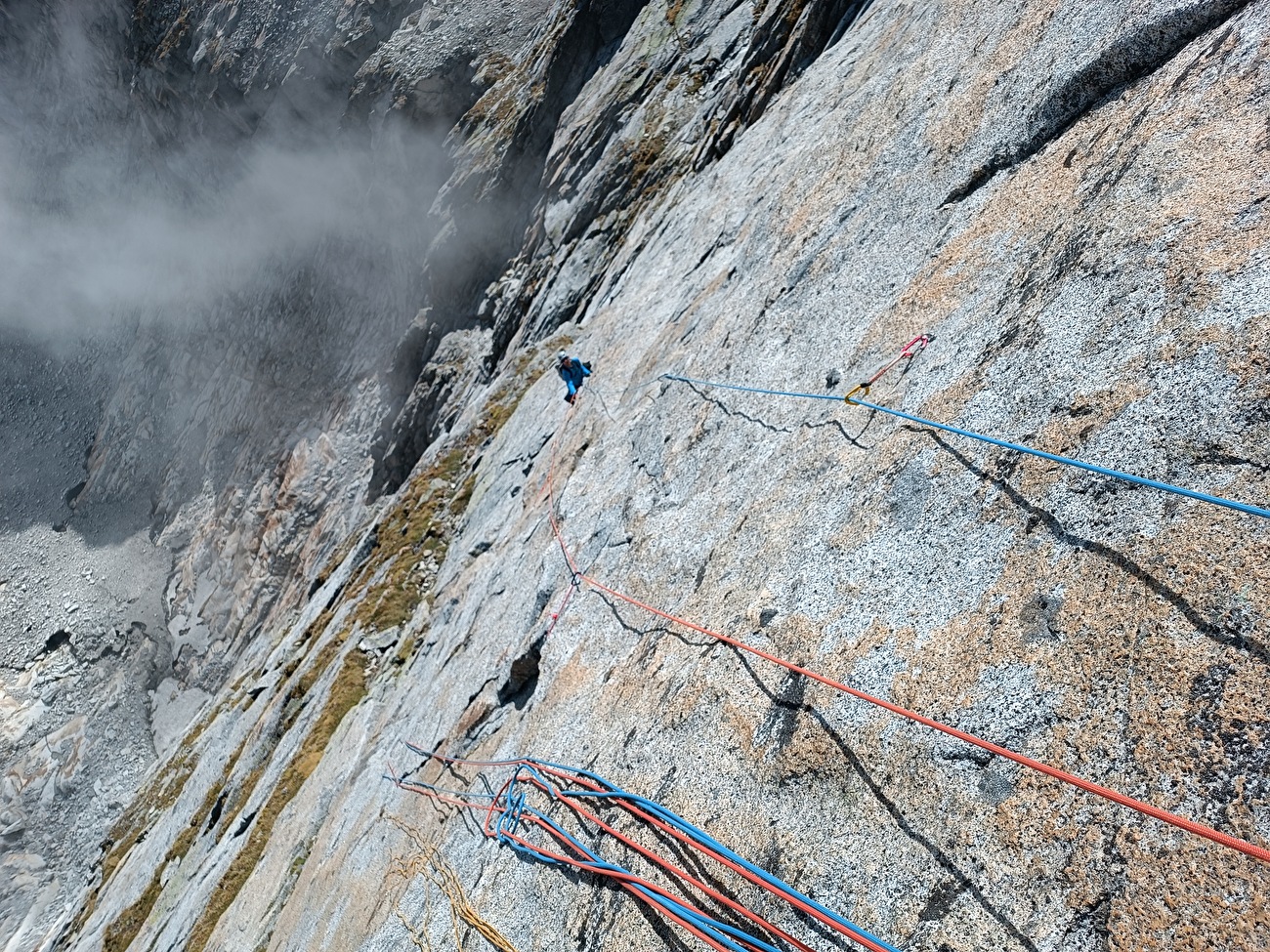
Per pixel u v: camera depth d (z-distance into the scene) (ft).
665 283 54.54
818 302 27.32
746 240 39.68
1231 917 9.51
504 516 59.77
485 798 27.76
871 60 40.19
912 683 14.85
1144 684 11.54
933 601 15.61
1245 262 13.60
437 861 28.14
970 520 15.85
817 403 23.62
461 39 218.59
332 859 42.09
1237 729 10.34
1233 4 17.56
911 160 26.66
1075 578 13.30
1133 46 19.33
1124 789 11.07
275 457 267.18
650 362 42.50
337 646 88.79
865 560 17.71
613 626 27.09
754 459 25.32
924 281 22.29
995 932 11.56
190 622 266.57
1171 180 15.93
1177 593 11.76
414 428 162.30
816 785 15.47
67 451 365.40
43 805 231.30
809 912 13.80
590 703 24.99
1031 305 17.67
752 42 95.96
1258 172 14.42
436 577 79.97
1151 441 13.39
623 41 150.30
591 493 37.17
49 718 253.65
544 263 136.05
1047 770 11.62
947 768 13.46
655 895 17.29
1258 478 11.75
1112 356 14.96
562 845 21.43
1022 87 22.67
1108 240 16.48
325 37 252.21
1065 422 15.10
